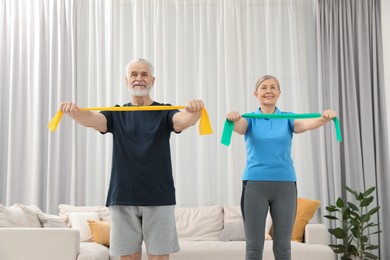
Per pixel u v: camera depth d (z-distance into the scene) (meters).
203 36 5.33
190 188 5.21
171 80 5.32
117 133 2.32
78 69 5.30
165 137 2.31
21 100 5.26
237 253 3.89
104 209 4.64
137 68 2.41
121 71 5.29
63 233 3.31
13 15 5.34
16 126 5.23
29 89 5.28
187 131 5.24
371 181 5.13
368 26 5.33
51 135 5.18
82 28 5.37
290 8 5.39
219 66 5.30
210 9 5.38
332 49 5.29
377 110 5.20
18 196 5.17
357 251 4.57
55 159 5.17
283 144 2.58
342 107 5.23
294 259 3.84
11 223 3.62
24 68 5.32
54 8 5.32
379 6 5.36
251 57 5.32
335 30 5.31
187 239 4.47
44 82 5.29
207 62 5.33
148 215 2.24
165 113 2.32
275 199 2.54
